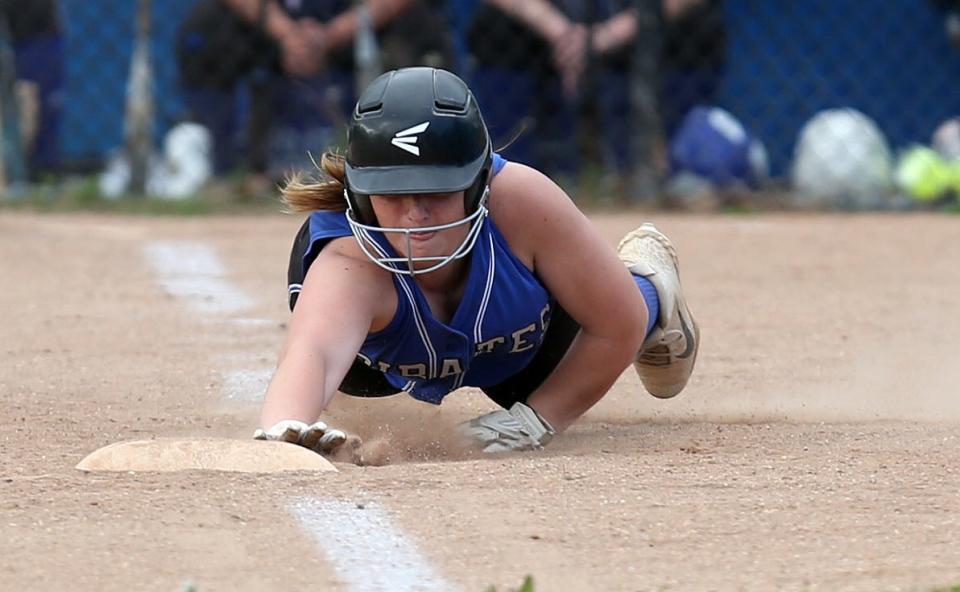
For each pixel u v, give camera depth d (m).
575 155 36.12
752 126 39.44
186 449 11.48
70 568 9.09
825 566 9.20
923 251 29.14
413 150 11.41
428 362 12.61
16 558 9.27
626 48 35.81
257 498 10.51
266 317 21.25
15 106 37.09
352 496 10.59
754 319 21.19
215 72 35.84
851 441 13.15
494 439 12.93
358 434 13.52
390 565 9.16
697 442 13.22
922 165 37.78
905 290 24.14
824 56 39.75
